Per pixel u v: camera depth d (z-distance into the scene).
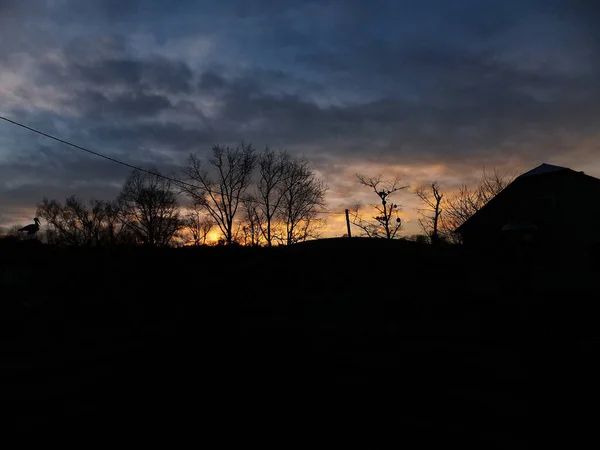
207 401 8.74
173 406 8.49
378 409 7.76
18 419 7.38
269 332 15.19
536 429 6.36
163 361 11.89
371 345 11.92
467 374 8.64
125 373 10.50
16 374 9.29
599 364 7.98
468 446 6.20
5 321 14.07
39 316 15.09
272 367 11.22
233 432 7.14
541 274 21.94
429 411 7.43
